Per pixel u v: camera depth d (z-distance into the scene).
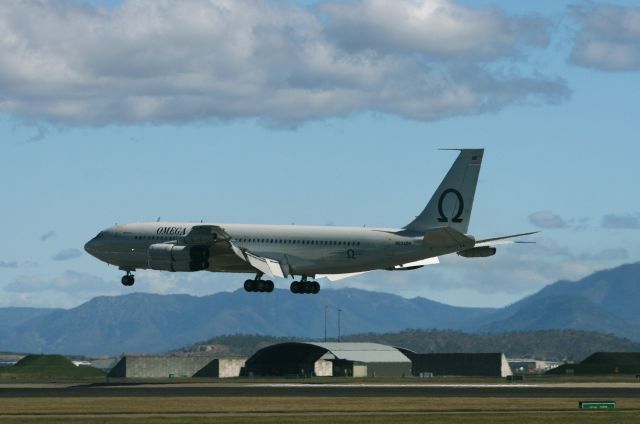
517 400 158.50
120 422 122.94
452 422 122.69
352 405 147.38
